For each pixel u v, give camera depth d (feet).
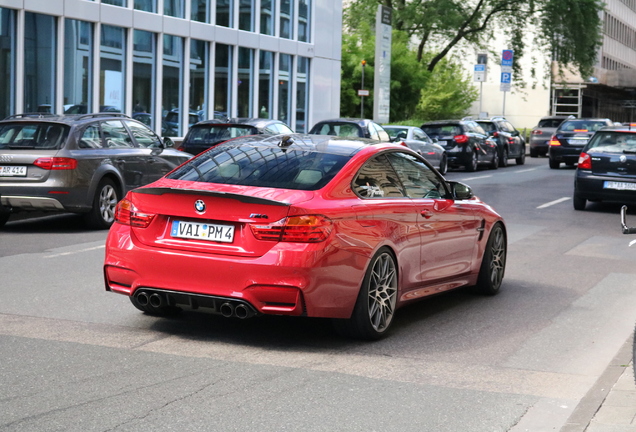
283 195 20.95
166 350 20.89
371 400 17.40
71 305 25.76
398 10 176.76
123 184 45.91
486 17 176.04
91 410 16.21
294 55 123.03
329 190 21.45
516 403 17.53
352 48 183.83
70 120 44.06
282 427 15.58
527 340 23.31
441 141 100.89
